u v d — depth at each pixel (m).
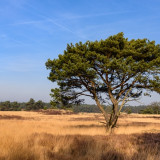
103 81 19.11
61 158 7.11
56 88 19.91
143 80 17.91
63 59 18.52
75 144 9.29
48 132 15.22
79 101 20.58
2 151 7.08
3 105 132.38
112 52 18.61
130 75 18.28
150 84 18.17
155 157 6.82
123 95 21.69
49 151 7.80
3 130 14.15
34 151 7.27
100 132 16.83
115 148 8.88
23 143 8.46
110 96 19.22
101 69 18.44
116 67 16.91
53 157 7.20
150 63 17.22
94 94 19.44
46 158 6.83
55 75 18.77
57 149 8.46
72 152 8.18
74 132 15.87
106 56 17.62
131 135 13.79
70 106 20.83
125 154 7.65
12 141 8.88
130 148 9.02
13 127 18.23
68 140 9.98
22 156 6.52
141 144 10.52
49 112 72.19
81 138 10.98
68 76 17.73
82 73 17.48
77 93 20.08
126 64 17.56
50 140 9.99
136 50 18.55
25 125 21.61
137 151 8.45
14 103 136.12
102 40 18.56
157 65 17.69
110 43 18.08
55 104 20.06
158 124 29.80
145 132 16.75
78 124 27.94
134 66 16.86
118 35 18.75
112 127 18.36
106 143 9.85
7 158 6.30
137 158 7.04
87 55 17.86
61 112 73.19
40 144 9.35
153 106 87.62
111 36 18.69
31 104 133.38
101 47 18.44
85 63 17.03
